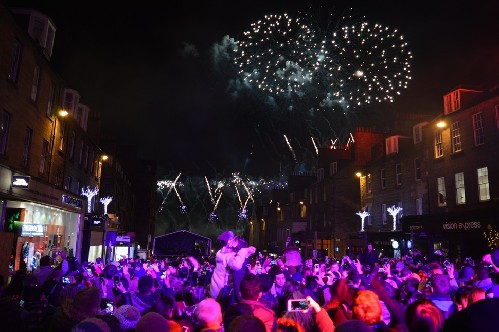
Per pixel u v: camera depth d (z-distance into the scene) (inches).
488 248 826.2
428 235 985.5
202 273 456.1
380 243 1226.6
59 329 141.8
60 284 323.6
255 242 2893.7
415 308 127.5
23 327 188.4
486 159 858.1
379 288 171.9
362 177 1492.4
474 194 885.2
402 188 1226.6
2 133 594.9
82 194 1107.9
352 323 115.3
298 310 160.2
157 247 1158.3
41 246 738.8
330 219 1673.2
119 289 331.9
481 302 56.6
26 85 665.0
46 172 796.6
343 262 487.5
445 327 58.2
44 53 756.0
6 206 651.5
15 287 305.3
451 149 968.9
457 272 437.1
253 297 170.6
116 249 1370.6
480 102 880.3
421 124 1155.3
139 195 2236.7
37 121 725.9
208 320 144.3
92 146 1224.8
